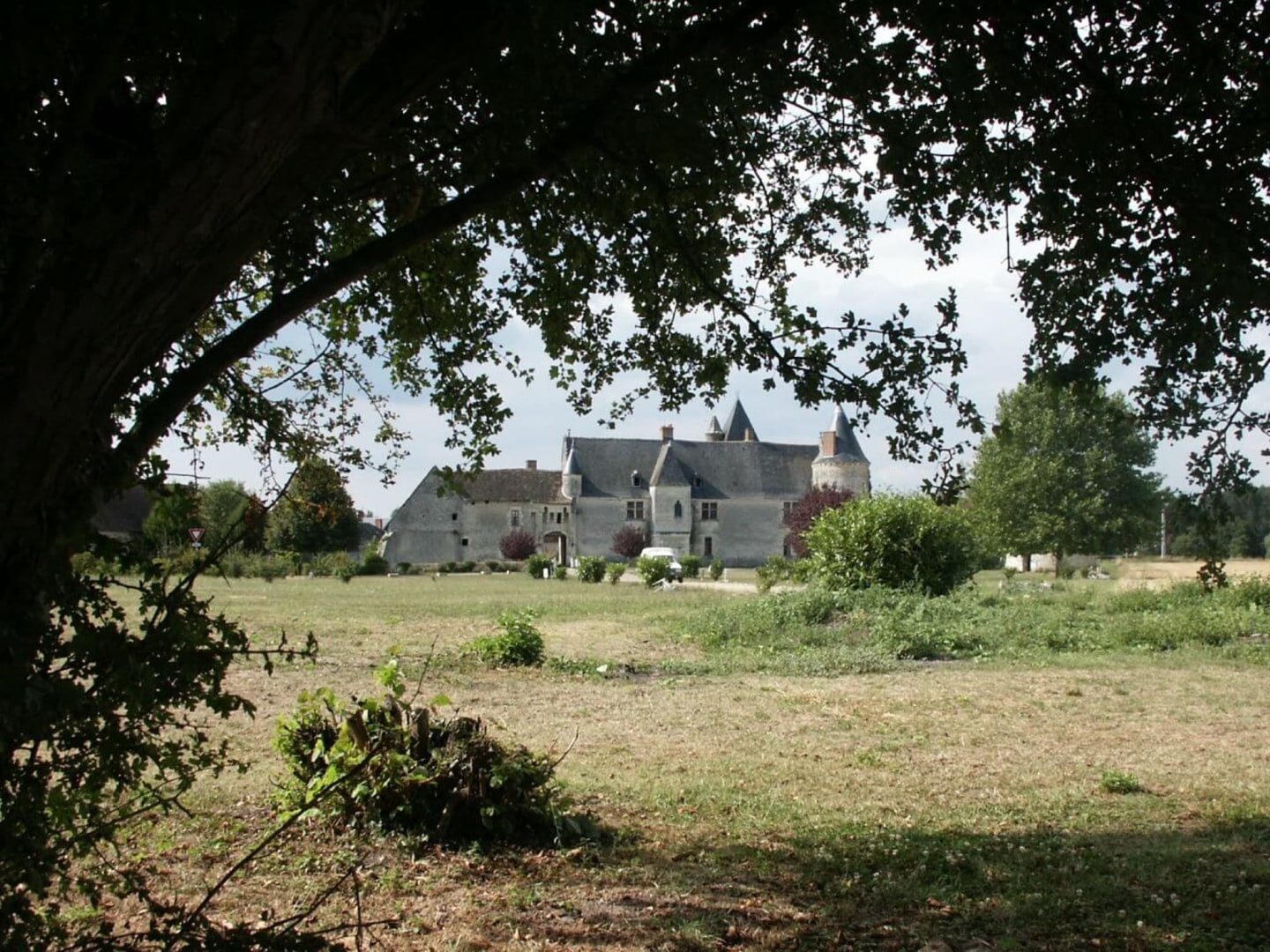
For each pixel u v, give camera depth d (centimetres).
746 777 767
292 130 241
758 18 383
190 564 275
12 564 237
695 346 601
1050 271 483
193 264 246
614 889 507
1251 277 403
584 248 554
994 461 4828
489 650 1421
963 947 433
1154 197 429
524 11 302
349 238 548
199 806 620
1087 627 1819
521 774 579
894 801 698
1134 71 429
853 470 8575
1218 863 555
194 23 265
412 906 474
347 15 233
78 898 438
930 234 502
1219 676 1327
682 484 8400
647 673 1373
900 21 419
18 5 236
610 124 391
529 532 8238
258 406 491
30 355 229
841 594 1931
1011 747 884
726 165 495
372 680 1227
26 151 240
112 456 262
